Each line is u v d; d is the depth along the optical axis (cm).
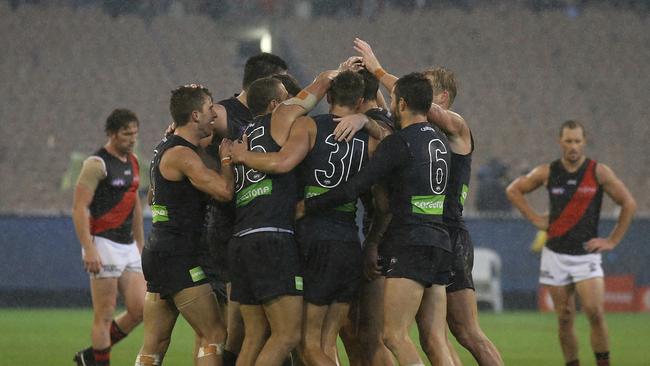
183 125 2541
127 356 4041
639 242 7106
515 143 9494
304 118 2452
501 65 10331
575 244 3578
